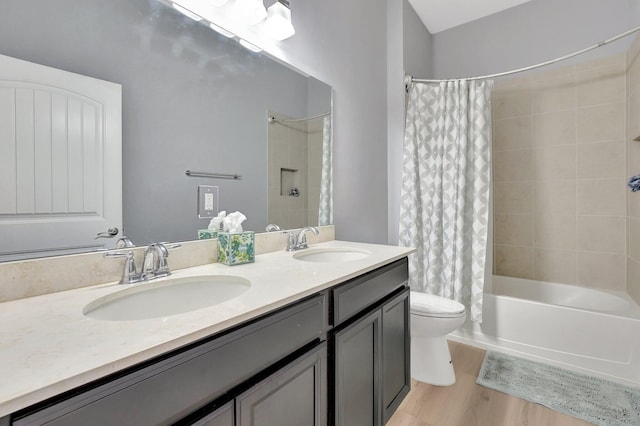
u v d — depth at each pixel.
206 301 1.00
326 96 1.85
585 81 2.36
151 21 1.05
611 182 2.28
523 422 1.45
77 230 0.88
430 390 1.71
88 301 0.76
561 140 2.46
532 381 1.77
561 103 2.45
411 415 1.52
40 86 0.82
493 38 2.72
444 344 1.81
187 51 1.16
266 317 0.75
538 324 1.99
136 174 1.02
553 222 2.50
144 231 1.04
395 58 2.46
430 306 1.80
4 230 0.76
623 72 2.22
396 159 2.48
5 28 0.76
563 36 2.44
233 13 1.30
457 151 2.19
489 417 1.49
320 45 1.79
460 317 1.70
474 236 2.13
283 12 1.34
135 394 0.50
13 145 0.77
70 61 0.87
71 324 0.61
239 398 0.67
